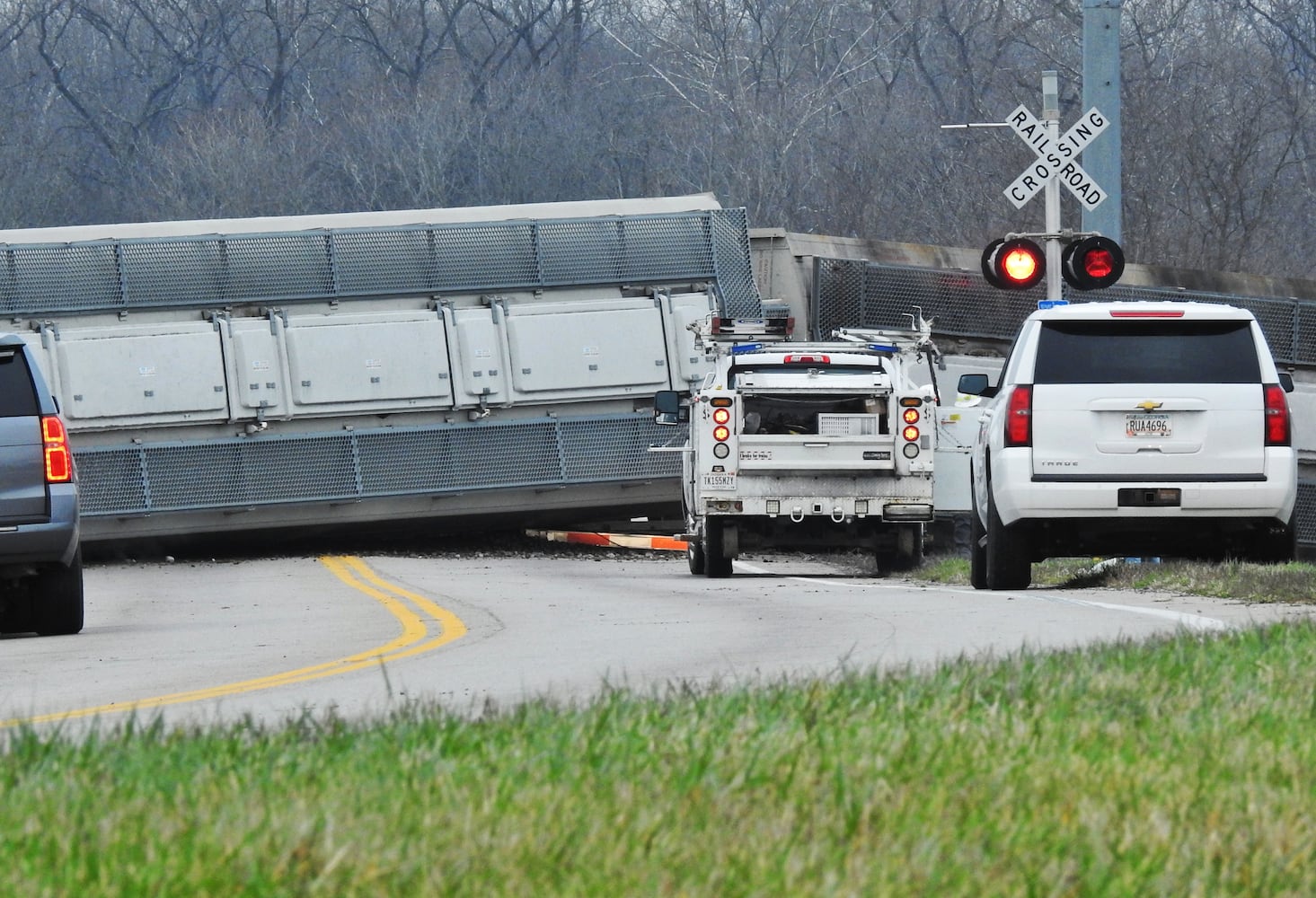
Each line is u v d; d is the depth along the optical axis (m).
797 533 78.50
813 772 20.56
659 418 87.00
